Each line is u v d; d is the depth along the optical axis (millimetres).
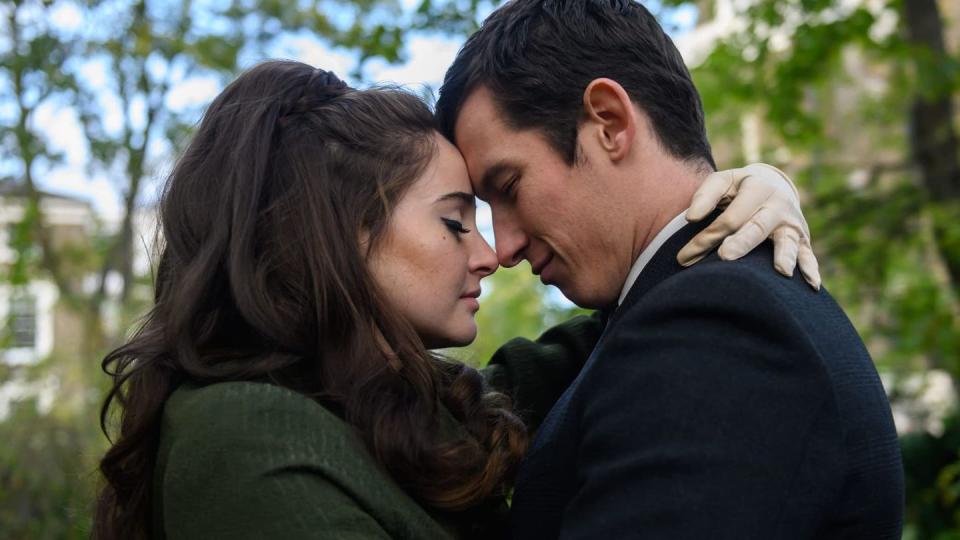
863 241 6453
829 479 1299
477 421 1646
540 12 1661
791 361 1319
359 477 1405
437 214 1613
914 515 7121
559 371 1976
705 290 1375
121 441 1536
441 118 1729
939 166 6316
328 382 1514
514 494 1595
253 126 1581
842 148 7879
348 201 1561
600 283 1673
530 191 1653
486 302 9344
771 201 1525
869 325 6656
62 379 7512
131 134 8281
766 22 6414
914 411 7746
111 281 9273
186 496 1373
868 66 7535
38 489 6645
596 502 1321
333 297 1524
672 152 1635
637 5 1685
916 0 6277
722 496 1250
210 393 1435
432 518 1516
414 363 1532
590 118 1614
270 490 1340
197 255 1585
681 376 1328
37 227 8828
